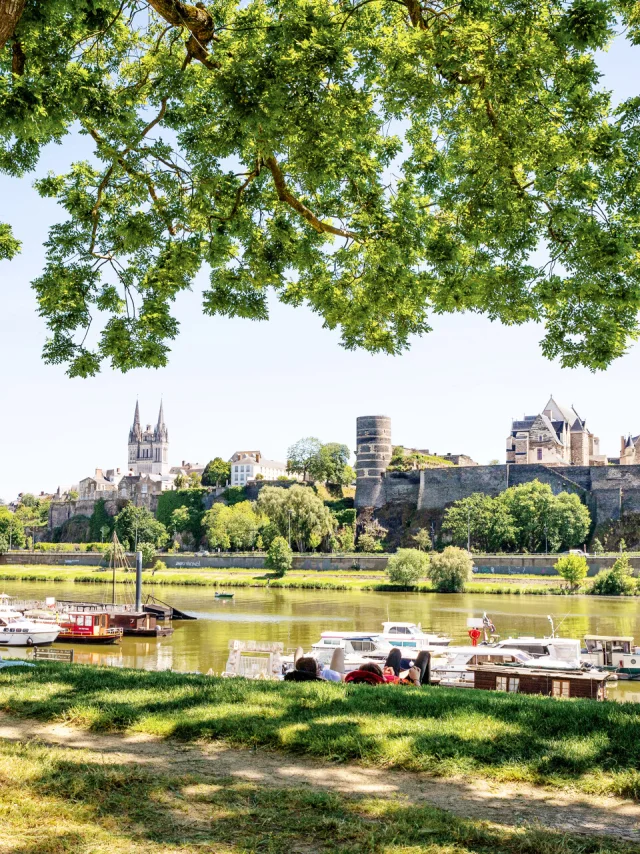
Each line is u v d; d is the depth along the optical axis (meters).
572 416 177.50
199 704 11.81
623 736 9.86
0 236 16.81
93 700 11.96
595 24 12.25
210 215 16.78
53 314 17.09
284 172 16.48
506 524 127.88
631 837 7.23
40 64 13.84
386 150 16.62
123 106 15.15
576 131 13.73
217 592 97.69
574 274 14.88
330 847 6.66
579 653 40.19
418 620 66.25
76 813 7.12
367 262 16.53
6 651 50.47
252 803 7.73
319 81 12.98
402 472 160.50
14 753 8.95
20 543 183.88
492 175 14.41
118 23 16.02
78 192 17.16
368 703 11.71
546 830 7.20
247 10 15.12
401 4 14.23
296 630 60.50
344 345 18.52
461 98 14.41
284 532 137.25
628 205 14.59
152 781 8.20
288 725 10.49
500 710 11.33
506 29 12.87
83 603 73.12
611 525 133.62
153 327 17.05
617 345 15.30
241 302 17.95
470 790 8.58
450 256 15.40
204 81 15.56
